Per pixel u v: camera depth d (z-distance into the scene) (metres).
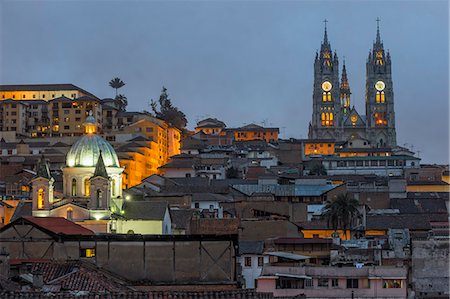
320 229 192.25
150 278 121.44
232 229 169.25
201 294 81.06
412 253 132.38
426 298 120.44
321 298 118.00
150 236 122.69
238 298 81.25
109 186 174.00
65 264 100.44
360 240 172.50
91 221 169.75
